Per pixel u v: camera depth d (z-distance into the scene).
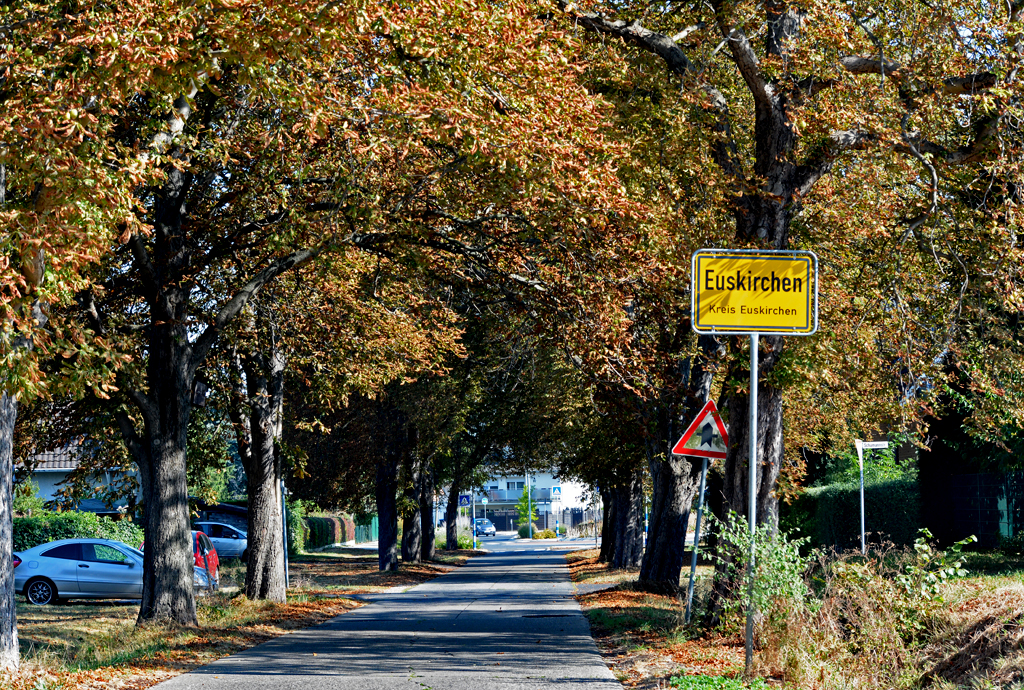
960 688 7.72
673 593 22.17
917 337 15.41
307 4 9.48
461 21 10.30
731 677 9.20
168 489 16.56
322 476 40.84
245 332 19.62
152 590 16.42
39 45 9.25
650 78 14.37
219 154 14.35
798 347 12.72
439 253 17.27
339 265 18.89
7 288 8.61
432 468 43.41
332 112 13.30
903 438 17.27
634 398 17.11
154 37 8.98
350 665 11.43
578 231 13.77
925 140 13.80
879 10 13.68
